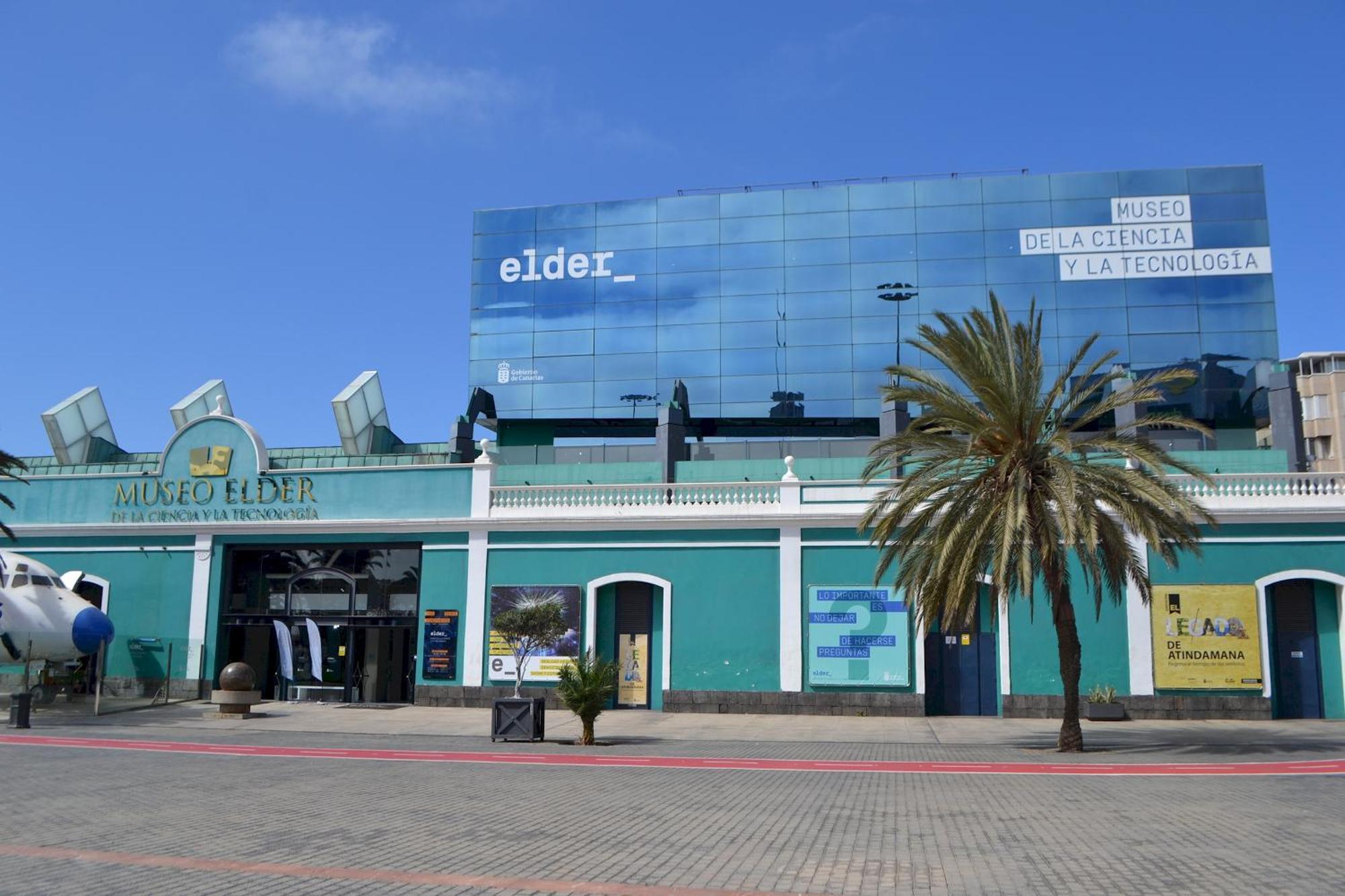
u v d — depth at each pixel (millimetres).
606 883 9523
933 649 30344
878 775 18000
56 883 9328
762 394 50469
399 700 33594
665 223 52906
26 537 36219
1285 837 11617
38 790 15250
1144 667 28781
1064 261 49156
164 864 10102
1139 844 11289
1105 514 22234
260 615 34656
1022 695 29188
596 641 31578
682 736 25391
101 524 35500
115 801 14242
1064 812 13555
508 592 32219
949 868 10172
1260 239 48344
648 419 51312
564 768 18938
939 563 22094
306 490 34469
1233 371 47156
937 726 27469
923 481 24469
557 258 53594
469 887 9312
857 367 49938
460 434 40938
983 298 49469
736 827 12453
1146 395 22359
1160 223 48938
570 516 32125
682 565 31375
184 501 35344
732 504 31406
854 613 30141
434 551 33125
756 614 30703
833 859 10578
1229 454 35844
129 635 34938
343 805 13930
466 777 17344
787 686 30094
